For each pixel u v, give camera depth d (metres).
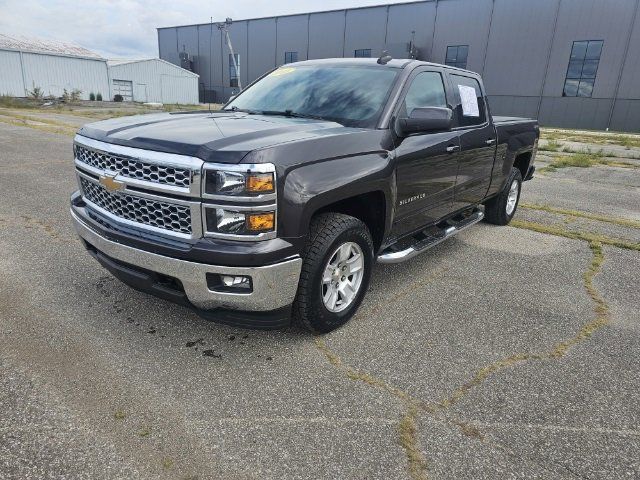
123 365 2.88
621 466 2.28
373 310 3.76
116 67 48.16
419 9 41.72
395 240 3.93
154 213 2.83
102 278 4.05
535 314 3.81
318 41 48.38
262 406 2.59
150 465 2.15
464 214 5.33
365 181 3.16
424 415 2.57
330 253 3.06
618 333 3.56
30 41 60.31
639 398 2.80
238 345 3.16
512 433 2.46
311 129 3.18
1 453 2.17
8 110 25.14
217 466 2.17
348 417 2.53
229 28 54.97
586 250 5.48
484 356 3.17
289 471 2.16
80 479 2.06
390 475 2.16
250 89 4.60
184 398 2.62
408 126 3.57
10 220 5.57
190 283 2.72
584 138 24.08
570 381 2.93
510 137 5.66
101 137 3.06
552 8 35.91
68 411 2.46
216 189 2.58
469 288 4.28
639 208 7.71
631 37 33.50
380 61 4.17
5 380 2.67
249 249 2.62
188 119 3.46
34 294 3.72
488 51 39.19
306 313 3.08
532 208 7.48
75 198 3.59
